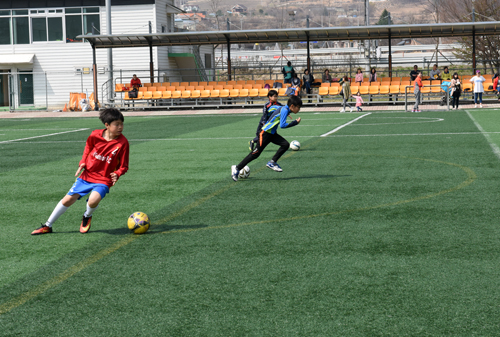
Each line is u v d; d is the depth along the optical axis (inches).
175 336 124.3
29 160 457.7
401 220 222.8
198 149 502.0
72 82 1444.4
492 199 256.2
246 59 2212.1
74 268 173.3
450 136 539.5
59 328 130.2
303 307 138.3
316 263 171.8
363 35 1147.9
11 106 1427.2
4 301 147.3
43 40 1443.2
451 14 1743.4
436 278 156.2
